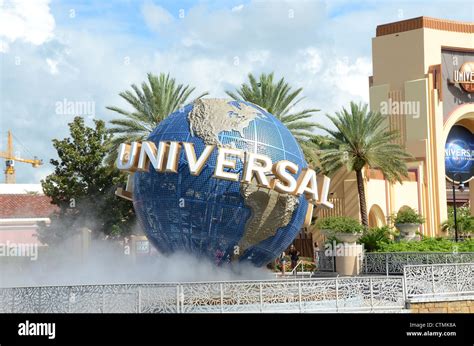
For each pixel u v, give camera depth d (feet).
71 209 160.15
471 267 91.97
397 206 206.69
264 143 87.97
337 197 197.06
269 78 161.68
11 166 347.56
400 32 225.35
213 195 85.20
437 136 220.23
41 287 73.97
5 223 187.83
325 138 179.01
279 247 90.53
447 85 226.38
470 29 228.22
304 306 77.36
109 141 161.38
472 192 230.27
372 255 130.72
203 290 73.97
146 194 89.10
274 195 86.74
